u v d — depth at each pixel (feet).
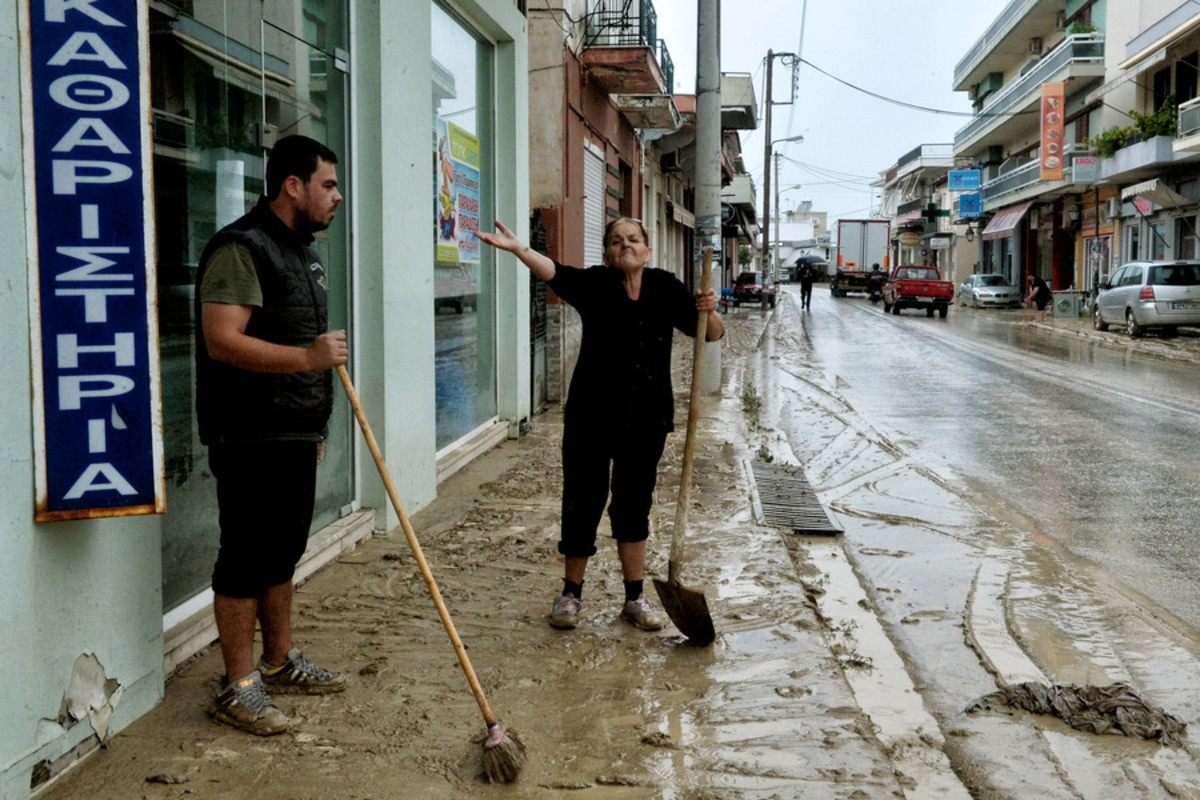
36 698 9.42
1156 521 22.74
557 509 21.75
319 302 11.18
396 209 19.69
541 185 38.58
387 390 19.43
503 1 28.73
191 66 13.80
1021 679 13.93
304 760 10.40
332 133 18.30
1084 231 126.41
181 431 13.41
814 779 10.18
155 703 11.50
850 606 16.80
